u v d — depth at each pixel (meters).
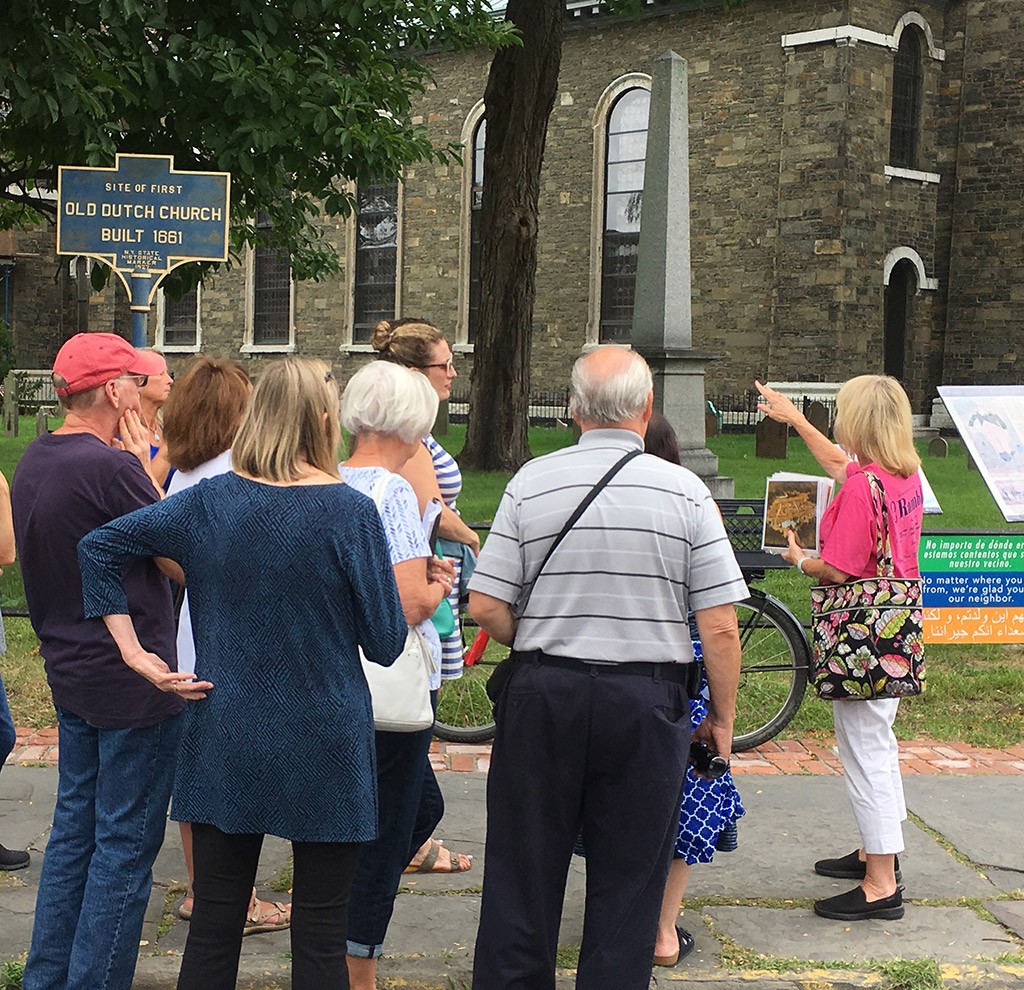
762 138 26.41
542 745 3.31
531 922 3.32
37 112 10.12
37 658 7.60
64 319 37.81
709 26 27.12
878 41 25.55
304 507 3.05
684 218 12.69
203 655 3.10
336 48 12.80
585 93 29.55
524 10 16.84
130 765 3.52
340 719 3.05
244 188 12.38
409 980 3.94
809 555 5.07
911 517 4.46
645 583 3.30
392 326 4.39
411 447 3.53
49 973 3.57
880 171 25.97
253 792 3.02
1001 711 7.06
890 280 27.38
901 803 4.48
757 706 6.35
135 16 10.65
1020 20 26.16
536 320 30.88
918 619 4.39
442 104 32.12
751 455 20.09
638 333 12.83
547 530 3.33
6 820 5.07
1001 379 26.84
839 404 4.52
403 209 33.12
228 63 10.98
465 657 6.11
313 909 3.08
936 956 4.15
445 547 4.18
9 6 9.70
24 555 3.57
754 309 26.66
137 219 7.56
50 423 25.02
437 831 5.13
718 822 4.03
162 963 3.96
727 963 4.08
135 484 3.55
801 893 4.63
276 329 36.28
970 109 26.94
